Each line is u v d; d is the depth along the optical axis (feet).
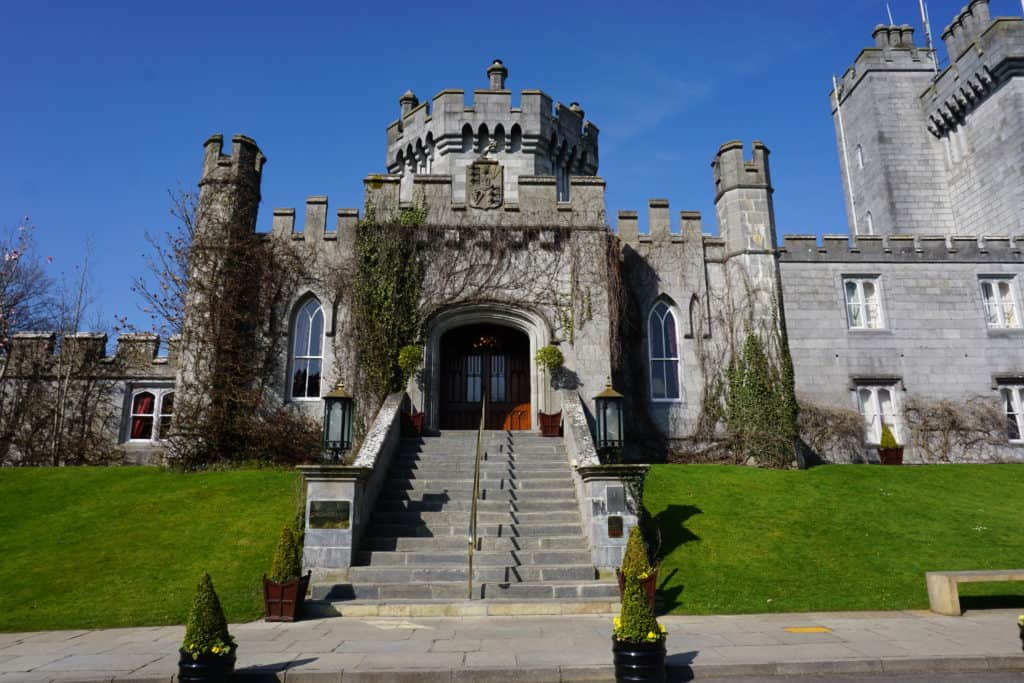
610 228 60.59
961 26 92.12
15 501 44.42
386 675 21.95
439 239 59.00
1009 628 28.58
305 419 57.93
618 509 35.19
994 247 72.49
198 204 61.36
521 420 61.77
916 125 98.02
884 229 96.43
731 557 37.40
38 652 25.09
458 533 37.76
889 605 32.71
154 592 32.55
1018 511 45.29
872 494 47.62
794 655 24.13
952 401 68.39
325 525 34.32
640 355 62.28
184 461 53.42
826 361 68.39
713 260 65.26
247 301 59.57
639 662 21.09
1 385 66.23
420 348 56.29
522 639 26.45
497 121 80.59
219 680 20.89
